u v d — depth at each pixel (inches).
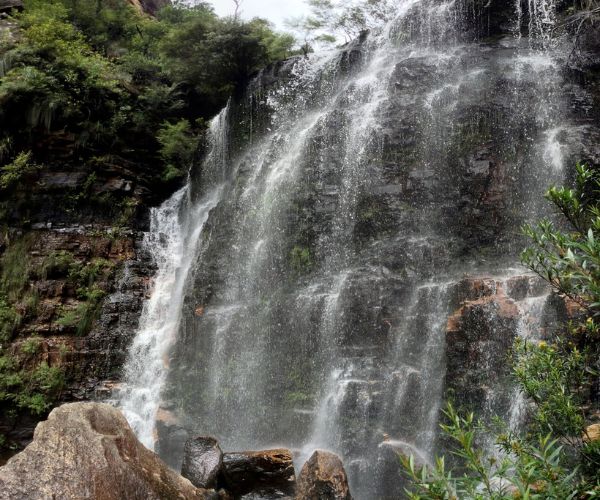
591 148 529.7
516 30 690.8
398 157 601.6
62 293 714.2
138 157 868.0
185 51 890.7
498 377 390.3
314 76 821.9
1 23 900.6
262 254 630.5
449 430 135.6
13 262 725.9
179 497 257.0
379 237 561.3
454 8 732.0
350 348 500.4
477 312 417.7
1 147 765.3
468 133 583.2
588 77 592.4
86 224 781.3
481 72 631.2
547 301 377.1
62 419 252.8
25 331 679.7
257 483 365.4
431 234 545.3
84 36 943.7
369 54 792.9
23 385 637.9
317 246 597.6
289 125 781.3
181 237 845.8
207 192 848.3
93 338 685.9
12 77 769.6
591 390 293.1
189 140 900.0
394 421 444.5
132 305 725.3
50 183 777.6
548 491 121.5
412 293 497.4
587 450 147.0
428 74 658.8
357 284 521.0
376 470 430.3
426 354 455.2
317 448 473.4
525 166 549.3
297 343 537.0
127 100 869.8
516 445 147.2
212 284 636.7
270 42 885.8
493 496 121.6
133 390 633.6
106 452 240.2
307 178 651.5
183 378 582.6
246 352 562.9
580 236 147.8
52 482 225.3
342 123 669.9
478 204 541.6
